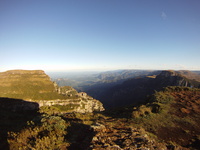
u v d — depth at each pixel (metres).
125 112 21.52
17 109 83.62
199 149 9.46
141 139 8.36
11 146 7.34
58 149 7.37
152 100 25.08
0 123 17.56
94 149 6.88
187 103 21.17
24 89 109.25
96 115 21.39
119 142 7.98
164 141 10.56
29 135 8.52
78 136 9.62
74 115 19.56
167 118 16.02
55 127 9.79
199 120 15.38
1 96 91.44
